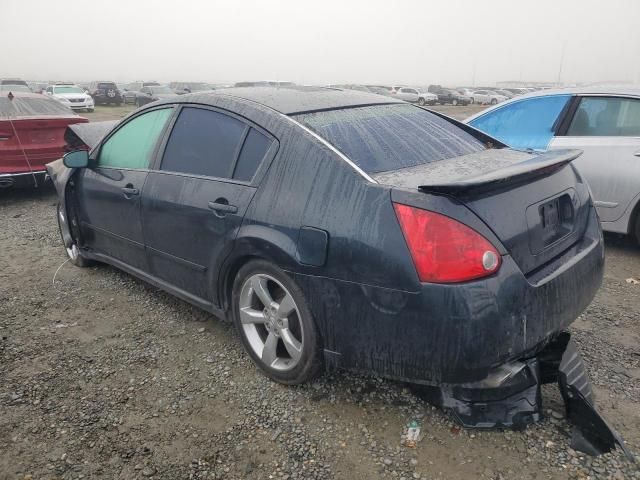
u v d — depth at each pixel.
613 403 2.66
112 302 4.03
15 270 4.76
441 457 2.35
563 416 2.55
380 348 2.35
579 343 3.25
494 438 2.45
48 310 3.92
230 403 2.77
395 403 2.72
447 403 2.53
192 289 3.34
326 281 2.43
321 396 2.79
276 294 2.85
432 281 2.15
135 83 44.41
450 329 2.14
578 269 2.54
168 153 3.44
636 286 4.16
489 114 5.66
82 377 3.04
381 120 3.08
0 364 3.18
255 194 2.75
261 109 2.94
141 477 2.29
